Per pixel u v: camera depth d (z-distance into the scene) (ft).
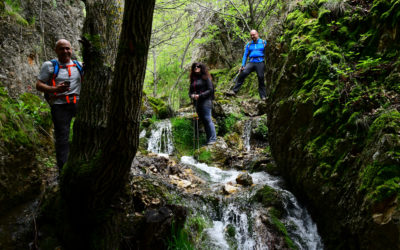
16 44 14.03
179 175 13.82
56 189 8.92
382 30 8.89
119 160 7.06
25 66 14.39
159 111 25.55
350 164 7.95
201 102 18.62
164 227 8.38
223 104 22.99
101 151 7.18
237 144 19.58
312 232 9.54
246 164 16.44
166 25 39.55
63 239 8.07
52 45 18.08
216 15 42.01
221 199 11.22
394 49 8.44
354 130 8.16
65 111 9.83
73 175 7.54
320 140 9.30
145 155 15.78
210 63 41.52
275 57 13.30
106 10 8.39
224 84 37.04
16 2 15.55
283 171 12.12
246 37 36.70
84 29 8.32
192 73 18.88
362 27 9.74
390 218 5.95
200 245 9.14
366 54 9.27
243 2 37.47
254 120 20.85
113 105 6.54
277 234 9.29
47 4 18.70
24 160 9.83
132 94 6.46
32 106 13.25
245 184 12.68
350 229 7.32
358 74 8.95
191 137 20.80
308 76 10.43
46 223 8.55
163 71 38.42
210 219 10.57
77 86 9.94
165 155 16.01
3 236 8.05
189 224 9.52
